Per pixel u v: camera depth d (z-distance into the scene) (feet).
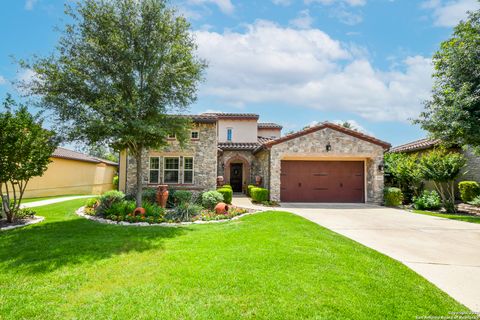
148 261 18.31
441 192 46.75
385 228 30.94
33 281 15.28
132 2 33.12
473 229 30.45
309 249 20.51
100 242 22.93
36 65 30.42
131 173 53.06
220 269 16.48
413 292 14.05
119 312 11.95
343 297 13.12
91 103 30.73
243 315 11.62
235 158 75.56
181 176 53.78
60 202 52.85
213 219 34.91
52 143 32.45
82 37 32.76
